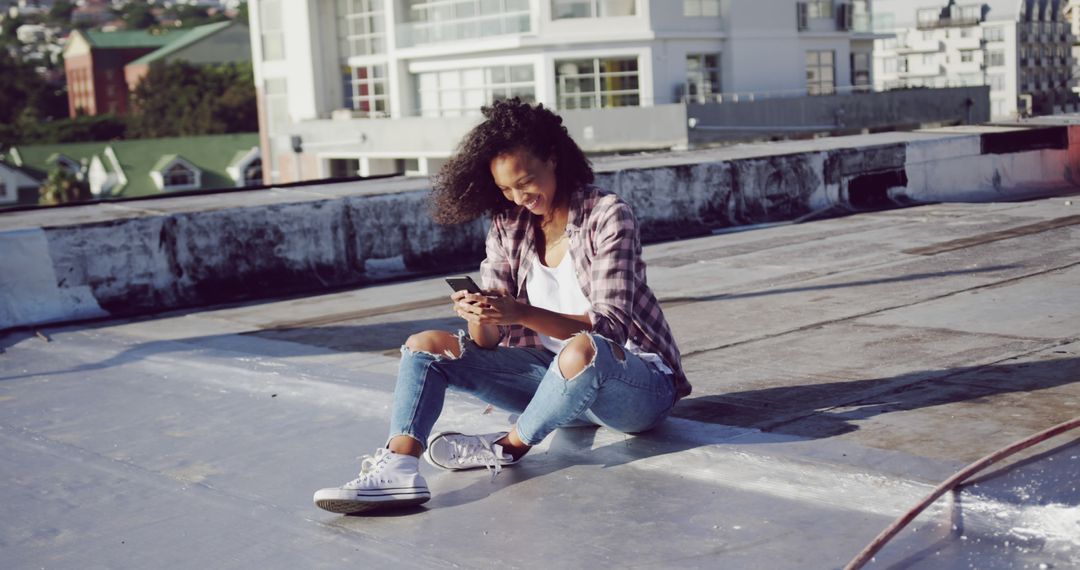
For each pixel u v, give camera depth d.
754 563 2.78
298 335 6.18
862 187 11.34
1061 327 4.99
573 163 3.38
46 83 161.62
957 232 8.80
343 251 8.50
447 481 3.61
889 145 11.44
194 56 134.62
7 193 88.00
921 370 4.34
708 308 6.21
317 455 4.01
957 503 2.88
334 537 3.20
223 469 3.93
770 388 4.22
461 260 9.12
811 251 8.29
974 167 12.02
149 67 122.50
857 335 5.14
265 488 3.69
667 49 40.16
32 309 7.08
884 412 3.74
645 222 9.93
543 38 39.53
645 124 37.69
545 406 3.38
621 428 3.59
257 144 89.12
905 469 3.11
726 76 42.00
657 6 39.75
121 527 3.43
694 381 4.45
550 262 3.52
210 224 7.86
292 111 50.88
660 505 3.24
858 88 46.88
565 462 3.67
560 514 3.23
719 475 3.40
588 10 39.56
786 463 3.28
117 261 7.46
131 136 117.88
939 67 101.06
